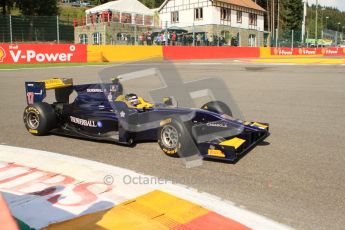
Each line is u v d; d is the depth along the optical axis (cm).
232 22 4647
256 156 534
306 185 431
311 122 750
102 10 3975
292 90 1204
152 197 395
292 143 600
